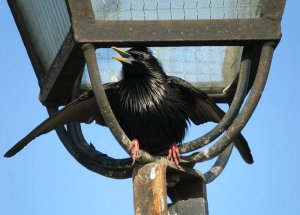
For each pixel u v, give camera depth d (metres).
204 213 6.92
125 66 8.95
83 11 6.62
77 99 7.52
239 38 6.78
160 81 8.98
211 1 7.01
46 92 8.01
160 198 6.40
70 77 7.58
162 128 8.87
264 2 6.82
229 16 7.00
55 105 8.19
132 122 8.89
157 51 9.20
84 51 6.61
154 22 6.70
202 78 8.76
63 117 7.62
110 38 6.62
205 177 7.30
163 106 8.87
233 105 6.82
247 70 6.98
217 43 6.80
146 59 9.04
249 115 6.70
